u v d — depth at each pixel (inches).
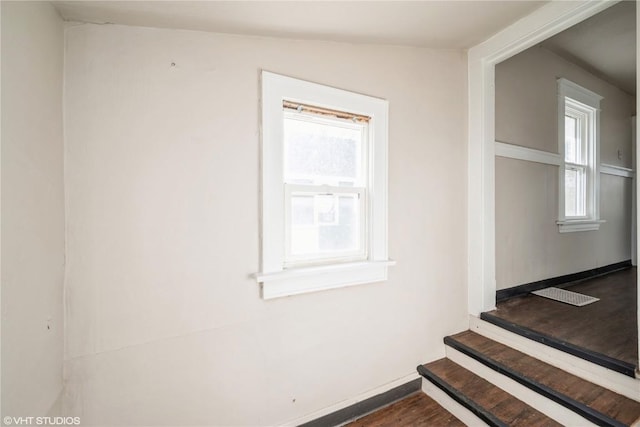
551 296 87.5
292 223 55.1
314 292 55.8
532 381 52.9
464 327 76.7
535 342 61.4
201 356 46.2
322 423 56.2
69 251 37.9
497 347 66.9
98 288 39.6
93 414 39.5
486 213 73.8
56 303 35.4
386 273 63.1
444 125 72.7
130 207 41.3
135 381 41.9
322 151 58.0
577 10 53.5
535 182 92.4
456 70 74.5
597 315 72.1
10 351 26.0
